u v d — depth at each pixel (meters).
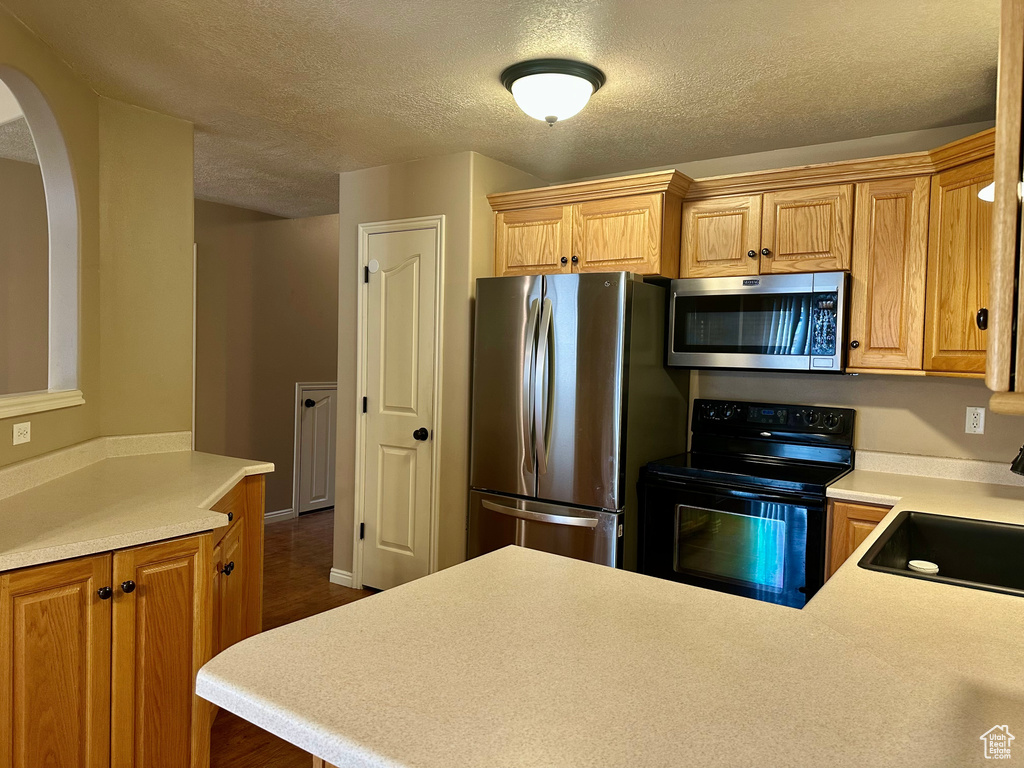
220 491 2.20
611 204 3.11
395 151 3.42
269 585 3.87
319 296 5.54
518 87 2.42
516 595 1.24
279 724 0.81
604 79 2.45
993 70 2.31
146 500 2.04
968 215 2.36
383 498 3.74
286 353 5.31
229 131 3.14
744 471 2.82
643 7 1.95
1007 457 2.69
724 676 0.93
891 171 2.61
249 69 2.45
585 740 0.76
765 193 2.90
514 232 3.43
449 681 0.90
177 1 1.98
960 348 2.39
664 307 3.18
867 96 2.56
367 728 0.77
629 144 3.22
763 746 0.76
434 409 3.51
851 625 1.15
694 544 2.85
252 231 5.03
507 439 3.17
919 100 2.59
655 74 2.40
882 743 0.77
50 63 2.29
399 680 0.90
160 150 2.90
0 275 3.98
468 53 2.29
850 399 3.02
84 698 1.69
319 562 4.30
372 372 3.77
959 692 0.91
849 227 2.71
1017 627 1.16
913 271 2.58
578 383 2.94
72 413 2.49
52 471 2.30
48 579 1.60
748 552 2.70
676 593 1.27
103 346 2.73
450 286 3.46
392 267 3.67
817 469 2.93
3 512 1.88
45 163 2.44
